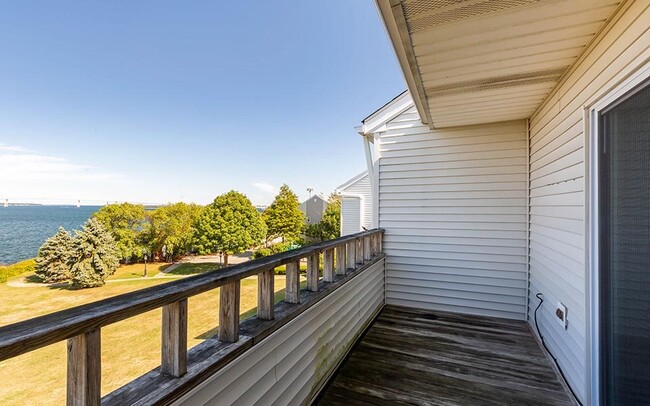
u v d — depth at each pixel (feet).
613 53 5.00
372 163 14.39
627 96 4.78
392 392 7.14
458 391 7.18
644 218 4.43
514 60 6.54
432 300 12.90
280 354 5.41
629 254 4.84
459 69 6.95
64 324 2.30
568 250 7.27
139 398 2.91
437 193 12.86
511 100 9.21
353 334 9.44
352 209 39.50
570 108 6.98
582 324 6.44
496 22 5.11
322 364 7.21
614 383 5.33
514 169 11.68
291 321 5.83
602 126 5.67
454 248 12.59
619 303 5.16
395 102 13.56
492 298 12.02
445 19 4.97
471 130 12.33
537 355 8.97
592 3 4.55
